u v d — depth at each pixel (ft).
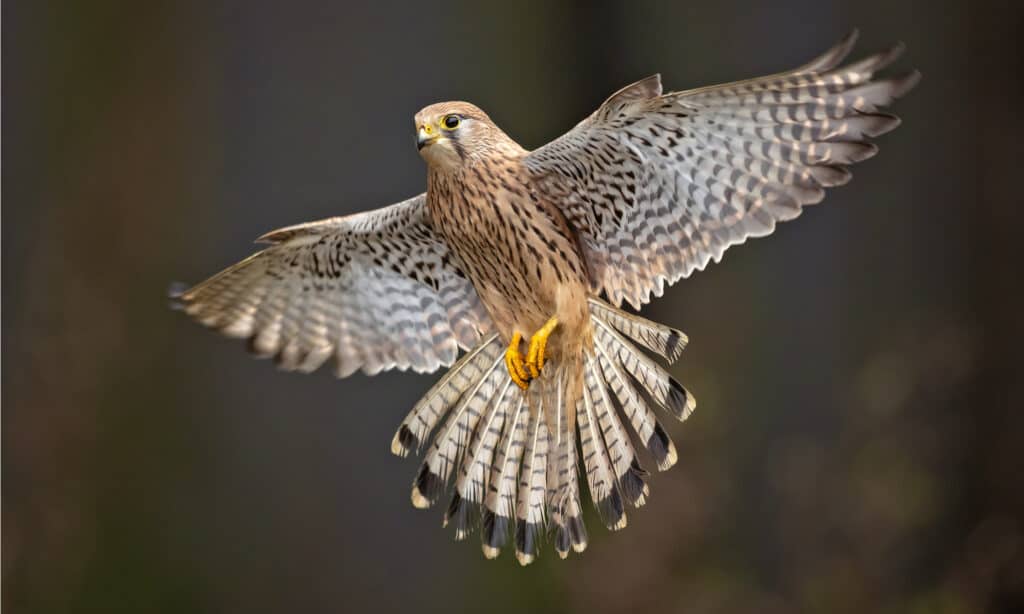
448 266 25.99
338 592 44.14
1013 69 46.26
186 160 45.85
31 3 46.65
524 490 24.61
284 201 45.27
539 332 23.98
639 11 52.31
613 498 24.11
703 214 23.08
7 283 46.19
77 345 45.75
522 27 50.06
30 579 44.62
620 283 24.26
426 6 46.44
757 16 50.06
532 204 23.89
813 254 47.55
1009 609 42.78
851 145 21.54
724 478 44.42
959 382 44.80
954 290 46.24
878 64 20.71
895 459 44.14
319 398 44.80
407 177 45.27
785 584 43.50
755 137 21.97
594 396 24.34
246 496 44.65
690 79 51.67
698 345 47.32
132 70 45.83
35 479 45.44
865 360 46.44
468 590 44.14
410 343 26.37
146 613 44.06
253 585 44.14
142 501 44.73
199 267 45.62
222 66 45.44
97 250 46.11
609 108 22.25
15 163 46.73
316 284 26.37
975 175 46.44
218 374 45.21
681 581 43.29
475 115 24.29
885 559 43.21
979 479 44.21
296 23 45.14
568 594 43.68
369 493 44.42
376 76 45.47
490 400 25.05
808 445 45.47
